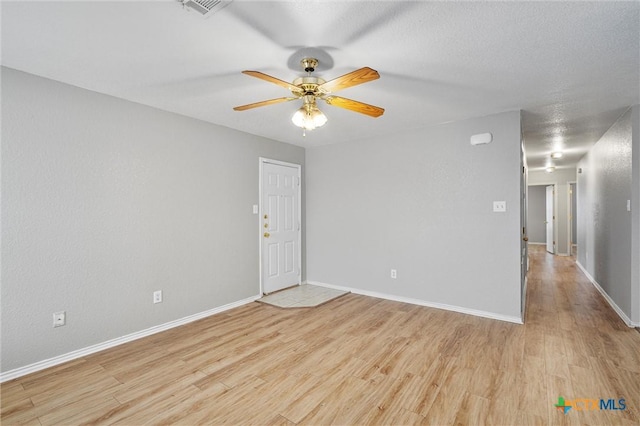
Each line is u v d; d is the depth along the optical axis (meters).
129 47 1.96
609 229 3.85
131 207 2.88
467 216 3.48
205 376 2.21
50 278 2.39
